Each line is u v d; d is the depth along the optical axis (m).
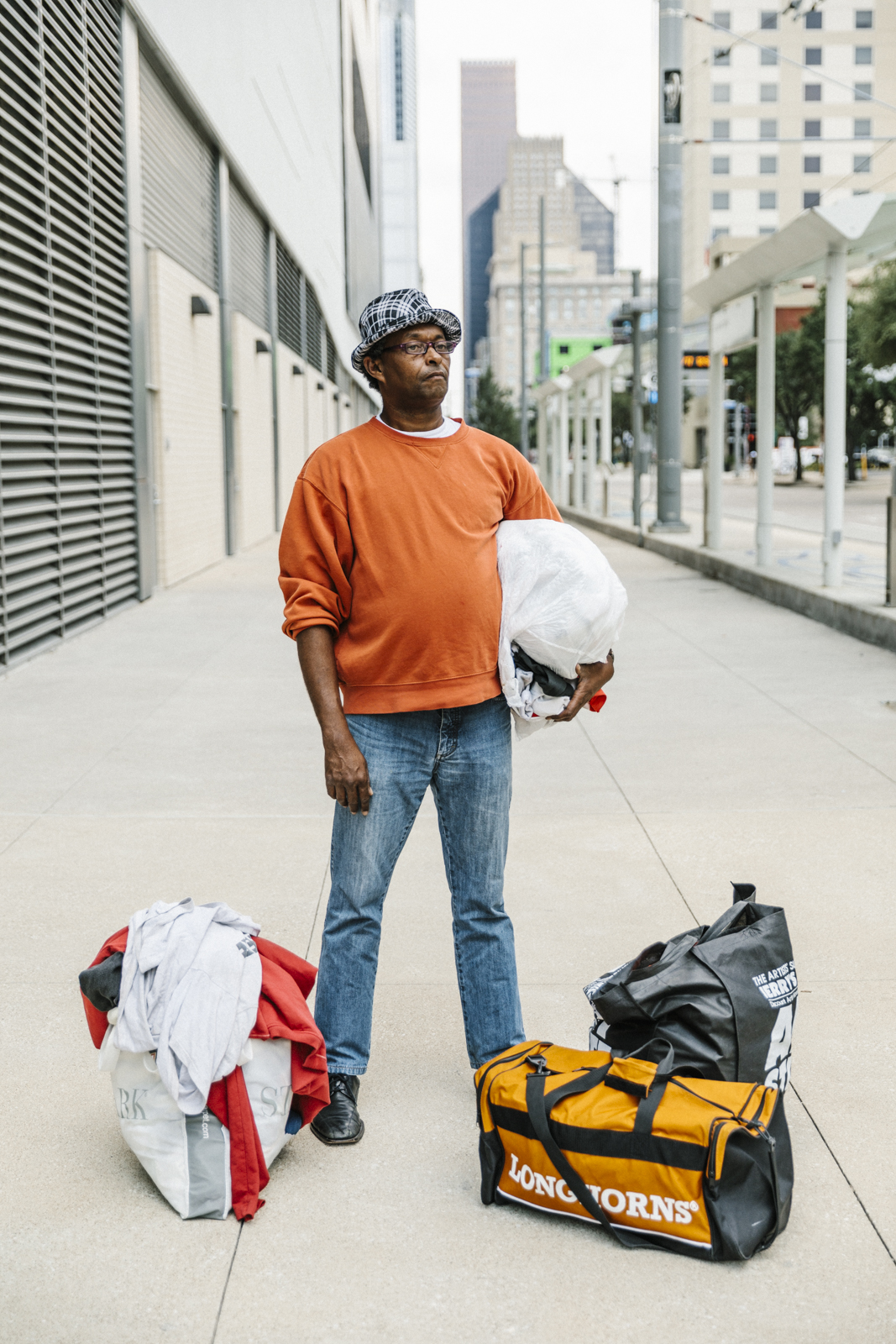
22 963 3.73
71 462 10.37
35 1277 2.28
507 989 2.95
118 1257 2.35
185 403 14.73
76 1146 2.76
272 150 22.38
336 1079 2.87
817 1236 2.39
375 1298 2.22
